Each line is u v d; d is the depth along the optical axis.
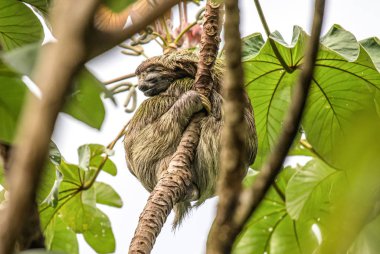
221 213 3.37
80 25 2.86
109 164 12.82
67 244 12.71
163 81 12.77
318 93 11.62
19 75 5.14
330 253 2.95
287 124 3.32
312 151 12.43
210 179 10.96
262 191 3.31
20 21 9.17
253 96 12.08
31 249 4.25
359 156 2.90
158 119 12.06
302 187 12.05
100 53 3.05
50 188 9.22
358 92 11.54
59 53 2.82
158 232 8.88
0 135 5.22
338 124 11.71
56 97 2.76
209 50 10.56
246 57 10.98
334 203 3.04
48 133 2.72
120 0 3.92
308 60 3.38
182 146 10.30
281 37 10.73
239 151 3.47
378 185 2.86
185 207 11.48
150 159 11.73
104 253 12.99
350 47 10.47
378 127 2.91
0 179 9.32
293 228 12.71
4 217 2.69
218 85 12.07
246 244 12.88
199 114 11.02
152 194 9.26
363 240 3.19
